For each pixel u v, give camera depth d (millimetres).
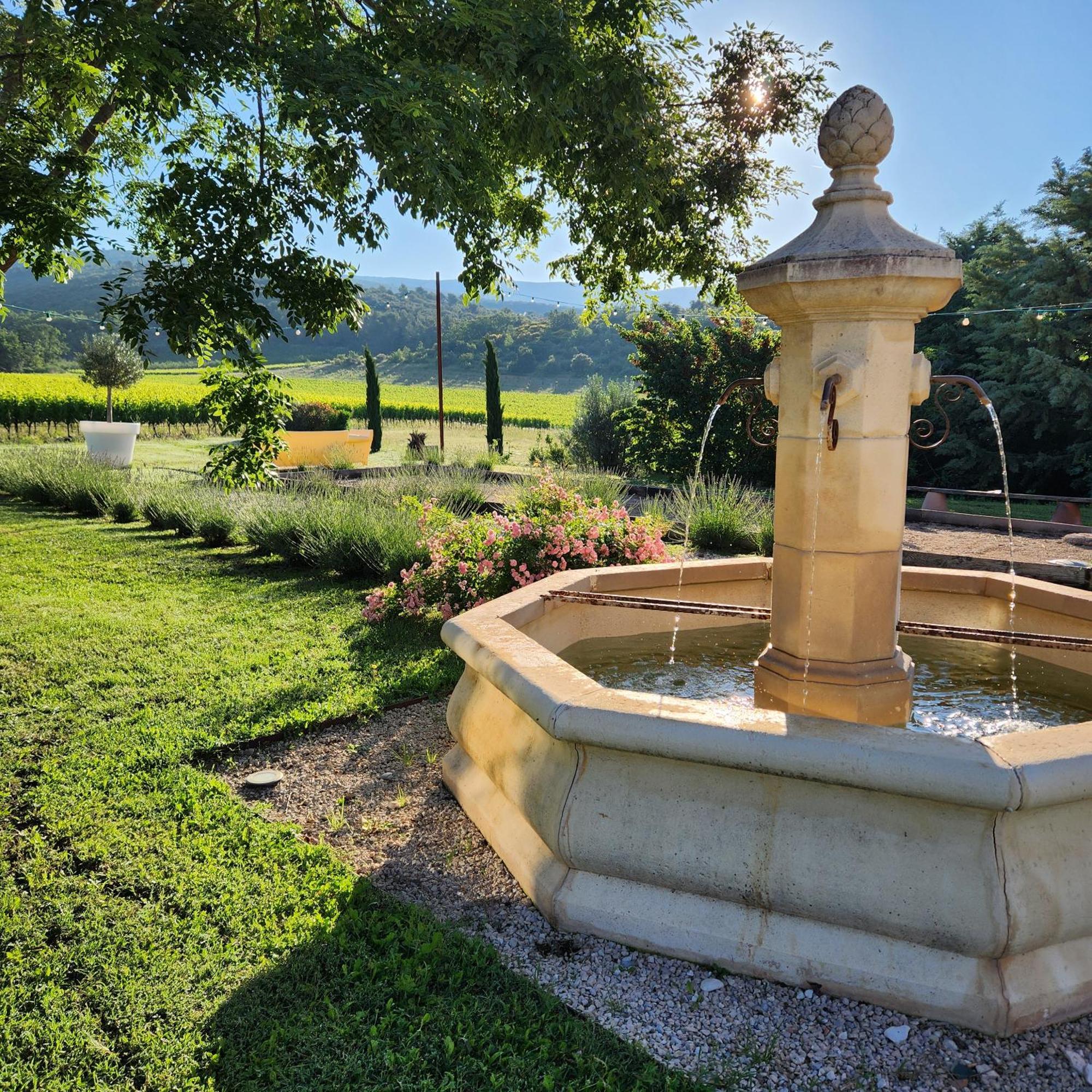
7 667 5664
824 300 3061
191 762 4176
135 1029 2330
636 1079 2184
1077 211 17109
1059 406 17266
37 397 32344
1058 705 3686
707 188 8633
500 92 5969
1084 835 2406
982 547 11242
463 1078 2172
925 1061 2248
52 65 5789
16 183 5305
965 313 18625
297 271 5934
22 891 3006
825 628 3303
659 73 7996
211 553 10320
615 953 2699
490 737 3424
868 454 3168
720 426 18031
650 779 2703
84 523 12500
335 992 2494
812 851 2494
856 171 3131
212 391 7570
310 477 15336
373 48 6262
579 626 4801
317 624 6938
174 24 5297
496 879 3154
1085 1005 2398
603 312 10422
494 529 6945
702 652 4605
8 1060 2219
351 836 3492
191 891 2994
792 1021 2396
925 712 3604
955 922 2338
